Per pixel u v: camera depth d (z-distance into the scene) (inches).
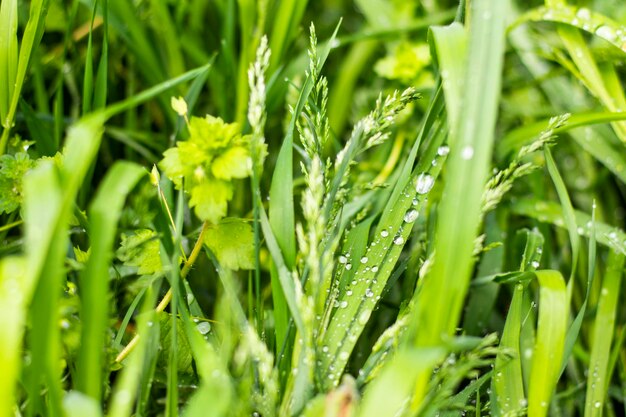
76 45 21.3
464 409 16.8
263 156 16.7
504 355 16.5
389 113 17.2
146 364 16.4
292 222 16.7
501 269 19.1
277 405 16.4
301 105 17.5
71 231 17.9
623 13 20.6
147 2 21.6
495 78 15.4
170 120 21.0
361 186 18.0
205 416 14.8
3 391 14.5
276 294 16.8
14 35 17.7
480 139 15.3
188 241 19.3
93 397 15.3
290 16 20.0
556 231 20.7
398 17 22.5
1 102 17.9
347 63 22.3
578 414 19.1
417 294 16.6
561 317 16.6
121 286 18.3
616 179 21.3
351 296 16.9
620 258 18.4
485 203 16.9
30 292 15.0
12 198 17.2
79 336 16.3
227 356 16.5
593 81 18.8
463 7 17.9
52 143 18.8
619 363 19.1
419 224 19.1
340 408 15.4
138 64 20.6
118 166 15.5
